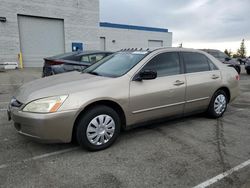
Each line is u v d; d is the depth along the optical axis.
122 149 3.71
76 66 8.52
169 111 4.37
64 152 3.57
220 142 4.03
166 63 4.38
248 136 4.32
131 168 3.13
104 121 3.62
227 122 5.13
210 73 5.07
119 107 3.76
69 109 3.27
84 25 22.23
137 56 4.30
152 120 4.20
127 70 3.97
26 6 18.95
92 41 22.95
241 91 9.36
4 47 18.47
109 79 3.74
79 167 3.14
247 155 3.55
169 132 4.47
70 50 21.69
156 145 3.87
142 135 4.30
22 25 19.11
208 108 5.19
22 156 3.43
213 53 14.59
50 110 3.20
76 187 2.70
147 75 3.82
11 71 16.17
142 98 3.91
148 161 3.33
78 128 3.44
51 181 2.81
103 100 3.55
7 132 4.32
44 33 20.27
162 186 2.74
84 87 3.49
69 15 21.23
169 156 3.49
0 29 18.14
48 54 20.69
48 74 8.48
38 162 3.26
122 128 3.95
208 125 4.91
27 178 2.87
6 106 6.34
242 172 3.06
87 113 3.46
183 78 4.52
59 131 3.27
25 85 4.07
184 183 2.81
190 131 4.54
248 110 6.21
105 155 3.50
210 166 3.21
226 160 3.38
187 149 3.73
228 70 5.53
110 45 30.52
